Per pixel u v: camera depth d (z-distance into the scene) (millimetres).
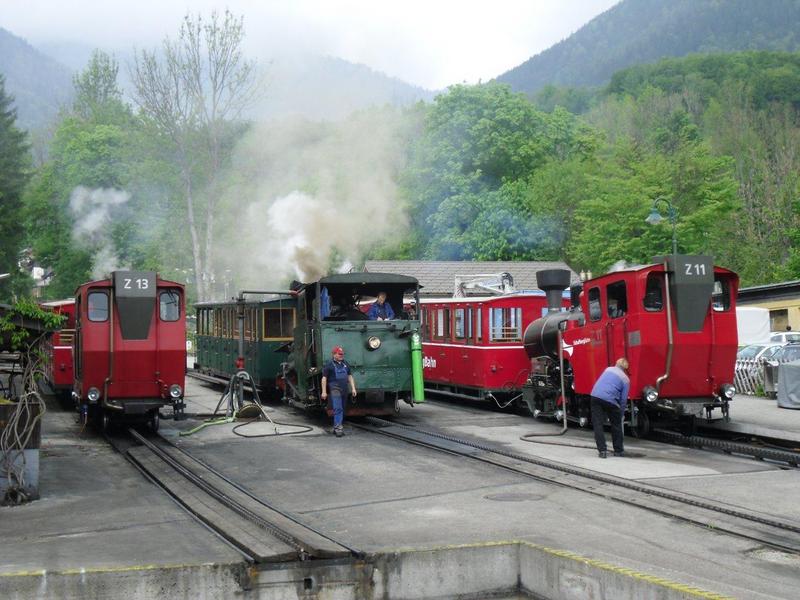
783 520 9812
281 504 11391
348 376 18000
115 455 15805
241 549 8906
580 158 50000
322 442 16844
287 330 24891
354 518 10492
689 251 38656
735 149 66562
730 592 7246
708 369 16062
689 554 8773
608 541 9242
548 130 51438
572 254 43000
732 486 11883
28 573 7859
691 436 16391
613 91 94750
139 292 17062
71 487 12633
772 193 54938
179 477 13086
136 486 12727
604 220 39188
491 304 22203
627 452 15039
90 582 7977
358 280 19594
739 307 34344
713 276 15867
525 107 50500
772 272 47312
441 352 24594
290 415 21844
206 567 8266
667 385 16031
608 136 69625
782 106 78000
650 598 7562
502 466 13672
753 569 8297
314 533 9367
